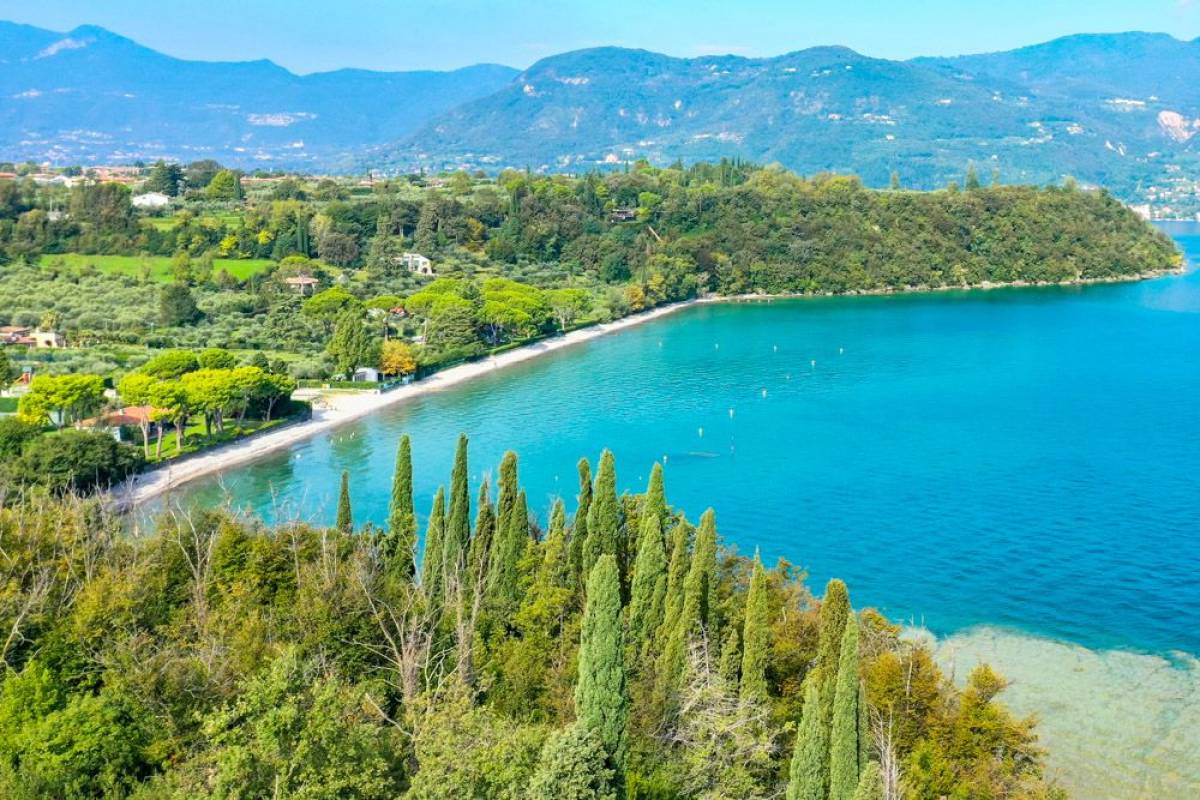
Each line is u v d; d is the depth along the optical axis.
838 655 59.00
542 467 157.12
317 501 141.25
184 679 57.44
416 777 46.22
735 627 71.38
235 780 44.06
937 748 60.44
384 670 66.25
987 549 118.50
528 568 83.19
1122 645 94.12
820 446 165.00
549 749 46.62
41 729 51.59
